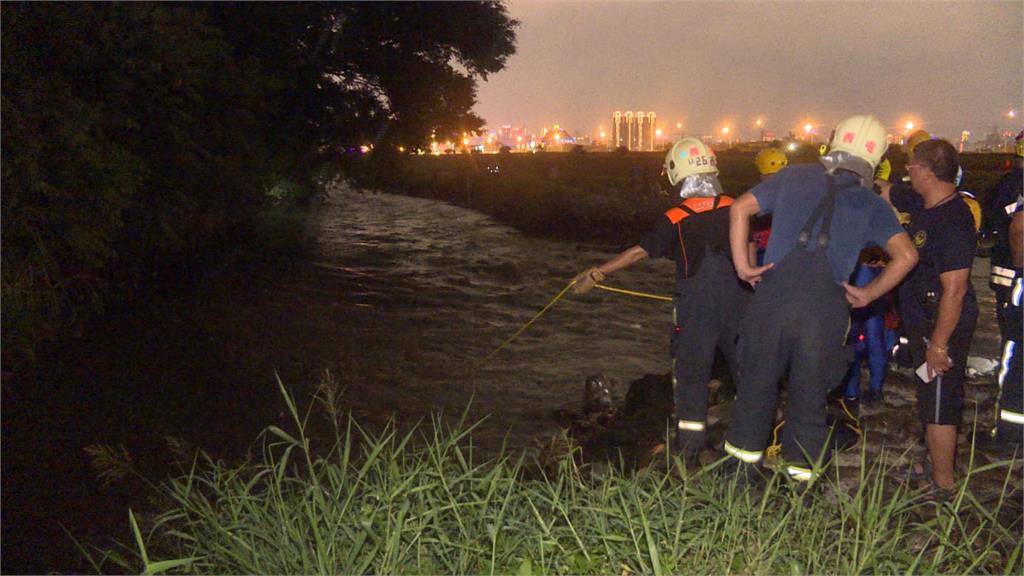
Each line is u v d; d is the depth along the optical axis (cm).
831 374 411
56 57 1080
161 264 1727
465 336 1308
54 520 643
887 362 711
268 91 1694
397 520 371
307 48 2203
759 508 394
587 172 5644
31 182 969
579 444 709
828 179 411
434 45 2431
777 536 375
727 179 4194
